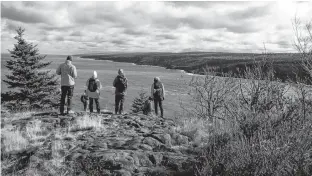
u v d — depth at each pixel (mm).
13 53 21125
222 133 4934
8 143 6770
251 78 5426
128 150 5707
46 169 5137
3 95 20688
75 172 4895
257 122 4555
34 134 7625
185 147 6004
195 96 8898
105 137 6996
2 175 5211
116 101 11273
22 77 20891
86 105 14953
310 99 4625
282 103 4922
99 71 167250
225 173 3893
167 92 67500
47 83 22062
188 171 4707
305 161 3537
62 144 6387
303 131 3717
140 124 8727
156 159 5273
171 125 8641
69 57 9633
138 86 88312
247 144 3992
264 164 3619
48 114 10242
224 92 7625
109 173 4738
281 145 3740
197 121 7789
